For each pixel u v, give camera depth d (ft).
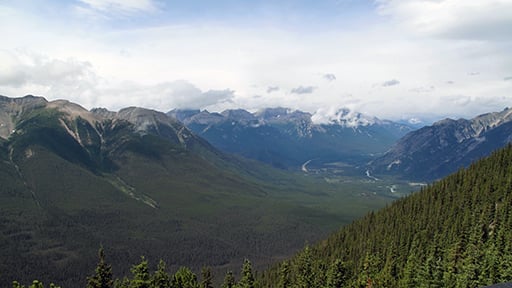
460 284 338.13
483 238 418.31
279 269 526.98
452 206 509.35
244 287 376.07
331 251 552.41
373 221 589.73
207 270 355.15
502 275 323.78
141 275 291.79
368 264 430.61
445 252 408.67
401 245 475.72
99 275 278.46
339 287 410.11
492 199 488.85
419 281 369.09
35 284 261.03
